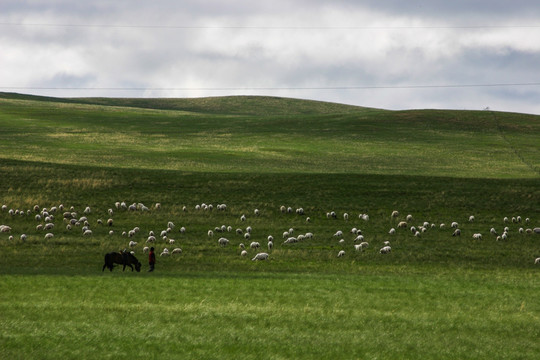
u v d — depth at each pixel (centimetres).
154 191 6462
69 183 6550
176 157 9056
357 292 2997
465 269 4066
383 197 6406
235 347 1911
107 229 5075
